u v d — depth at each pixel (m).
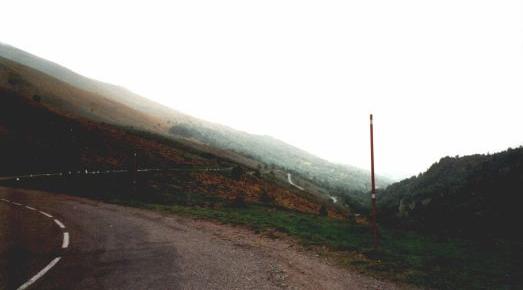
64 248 10.24
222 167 80.31
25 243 10.66
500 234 21.17
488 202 42.03
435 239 16.97
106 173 41.69
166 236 12.78
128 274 7.86
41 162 42.09
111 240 11.66
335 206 113.06
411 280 8.61
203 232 14.14
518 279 9.37
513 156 70.75
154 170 50.00
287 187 103.81
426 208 49.22
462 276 9.38
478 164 94.12
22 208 18.27
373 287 7.77
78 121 75.75
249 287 7.18
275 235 14.20
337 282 7.98
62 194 27.11
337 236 15.38
